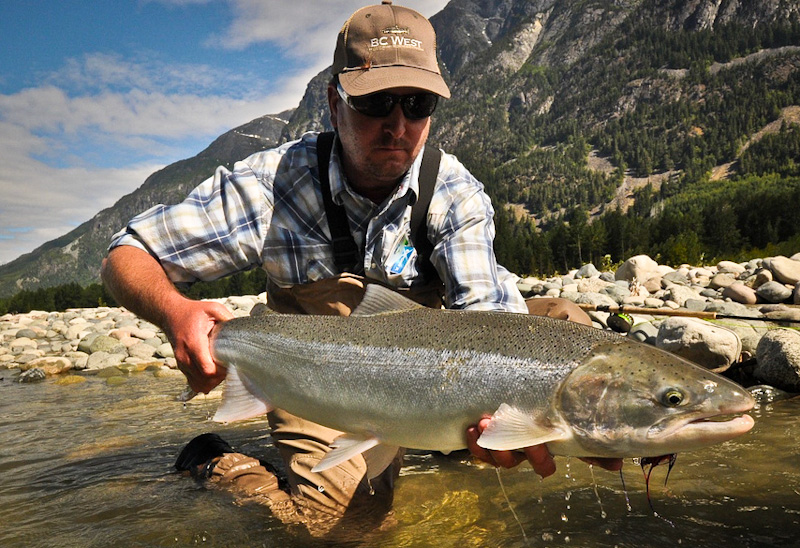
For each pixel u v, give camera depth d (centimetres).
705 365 161
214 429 137
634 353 61
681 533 72
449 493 89
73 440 129
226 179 92
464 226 89
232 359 77
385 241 90
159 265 88
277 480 97
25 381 223
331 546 74
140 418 150
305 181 91
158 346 280
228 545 75
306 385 72
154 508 88
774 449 100
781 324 197
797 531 71
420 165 89
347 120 81
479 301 85
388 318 71
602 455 61
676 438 58
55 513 88
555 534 73
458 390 63
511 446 58
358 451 69
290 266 93
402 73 77
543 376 61
